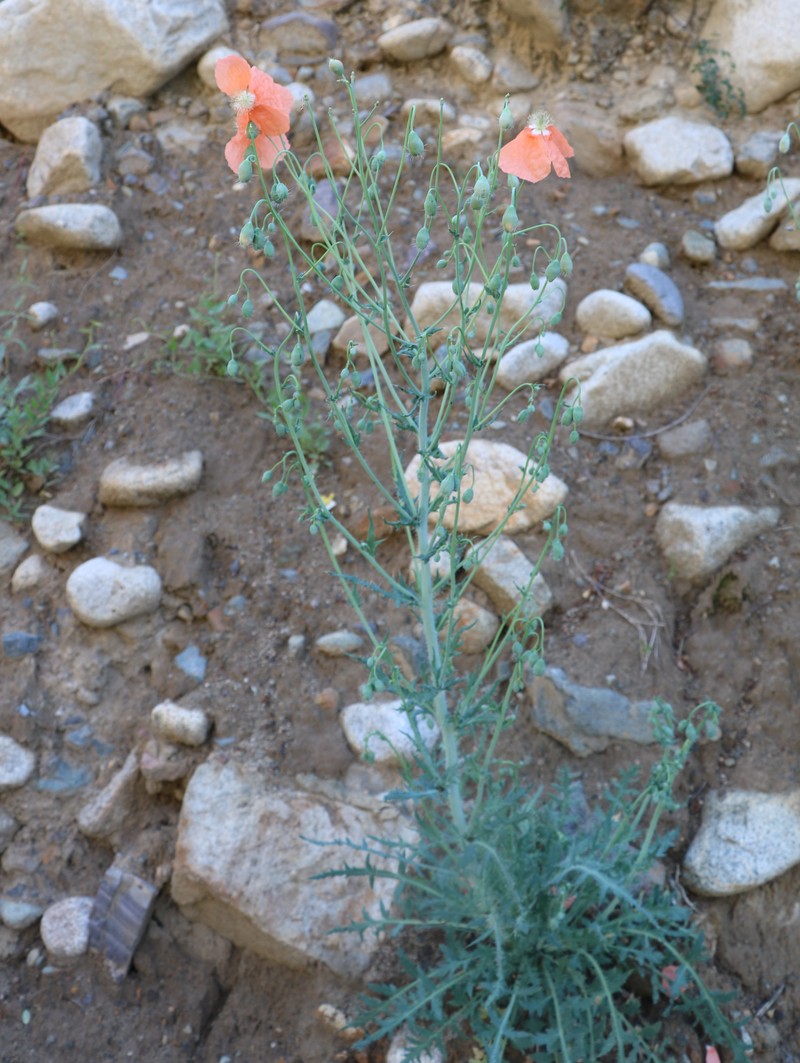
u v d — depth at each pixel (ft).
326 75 3.85
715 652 2.69
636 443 2.98
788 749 2.55
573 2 3.71
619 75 3.76
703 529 2.77
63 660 2.81
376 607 2.79
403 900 2.42
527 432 2.97
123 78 3.83
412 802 2.53
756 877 2.41
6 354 3.31
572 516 2.87
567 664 2.67
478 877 2.22
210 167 3.73
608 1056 2.29
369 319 2.10
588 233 3.40
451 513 2.85
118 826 2.64
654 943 2.38
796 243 3.27
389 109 3.74
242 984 2.50
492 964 2.23
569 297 3.22
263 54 3.91
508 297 3.14
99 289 3.45
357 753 2.61
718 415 3.00
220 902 2.48
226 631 2.80
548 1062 2.17
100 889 2.56
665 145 3.52
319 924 2.44
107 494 2.96
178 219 3.61
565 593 2.79
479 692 2.66
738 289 3.26
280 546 2.89
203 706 2.68
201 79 3.89
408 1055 2.15
